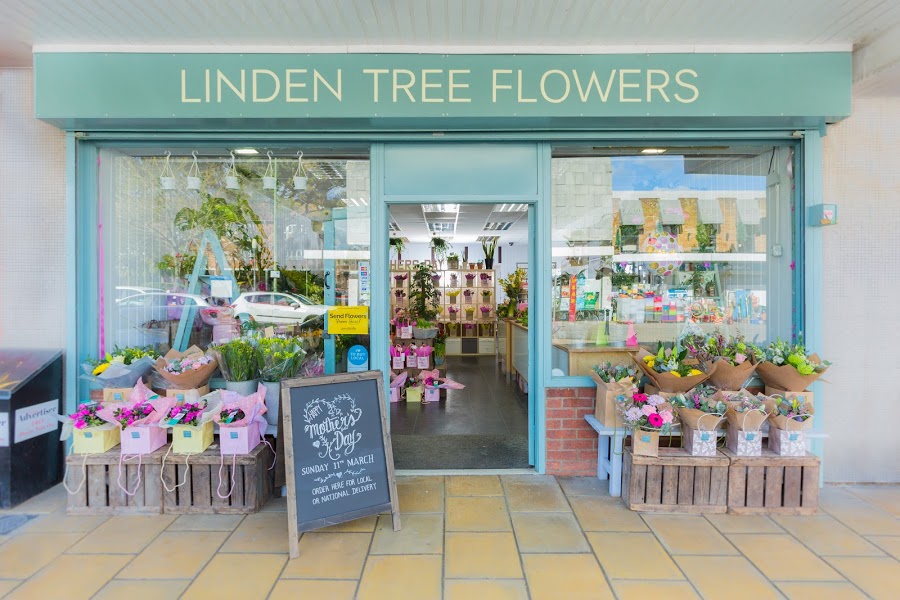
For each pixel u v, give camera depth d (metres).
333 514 2.69
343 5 2.78
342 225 3.85
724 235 3.85
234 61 3.27
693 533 2.79
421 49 3.27
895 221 3.51
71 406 3.53
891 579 2.37
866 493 3.36
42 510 3.06
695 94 3.27
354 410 2.87
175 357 3.52
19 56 3.38
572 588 2.30
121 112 3.27
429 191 3.61
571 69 3.28
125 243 3.88
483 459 3.95
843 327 3.52
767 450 3.13
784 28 3.04
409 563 2.50
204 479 3.02
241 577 2.38
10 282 3.55
